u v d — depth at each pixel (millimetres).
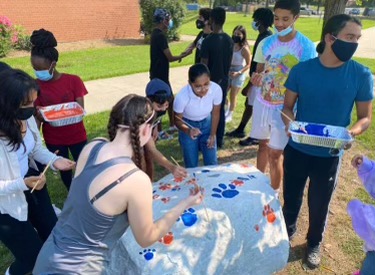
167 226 1983
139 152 1898
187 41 19734
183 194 2938
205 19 6168
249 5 53375
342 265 3387
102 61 13125
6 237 2586
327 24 2752
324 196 3189
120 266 2580
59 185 4594
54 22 17688
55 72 3576
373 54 15477
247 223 2840
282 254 3010
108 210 1819
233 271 2807
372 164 2637
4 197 2471
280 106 3959
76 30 18578
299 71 2979
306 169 3150
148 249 2535
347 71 2836
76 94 3686
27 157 2746
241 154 5590
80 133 3846
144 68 11641
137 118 1854
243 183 3084
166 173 4945
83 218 1868
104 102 8188
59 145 3766
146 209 1834
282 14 3582
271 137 3918
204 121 3908
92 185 1824
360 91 2871
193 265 2572
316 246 3393
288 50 3787
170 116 6168
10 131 2354
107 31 19781
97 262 1980
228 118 6781
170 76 10594
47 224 3006
